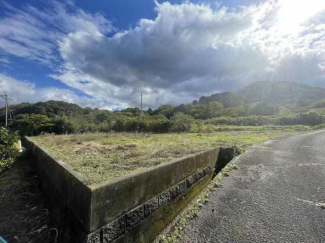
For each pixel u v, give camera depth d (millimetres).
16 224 3193
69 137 11562
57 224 2938
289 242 2648
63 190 2992
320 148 9031
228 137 13180
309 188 4363
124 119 22984
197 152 5613
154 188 3105
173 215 3615
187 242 2758
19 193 4320
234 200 3900
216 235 2869
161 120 21938
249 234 2846
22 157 6770
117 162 4625
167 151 6160
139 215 2752
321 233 2811
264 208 3551
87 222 2113
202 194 4336
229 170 5719
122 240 2453
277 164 6324
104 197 2238
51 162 3951
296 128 22281
